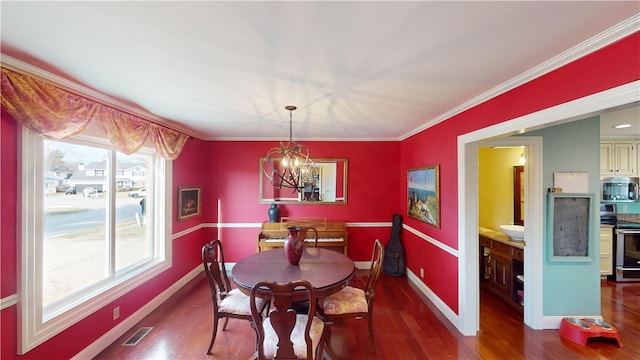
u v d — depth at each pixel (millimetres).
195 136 4223
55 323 1964
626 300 3342
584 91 1524
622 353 2303
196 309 3117
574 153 2701
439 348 2398
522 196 3838
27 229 1791
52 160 2062
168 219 3447
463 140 2650
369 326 2320
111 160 2621
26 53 1584
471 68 1787
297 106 2662
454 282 2824
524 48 1523
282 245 4090
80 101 2086
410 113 2938
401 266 4230
